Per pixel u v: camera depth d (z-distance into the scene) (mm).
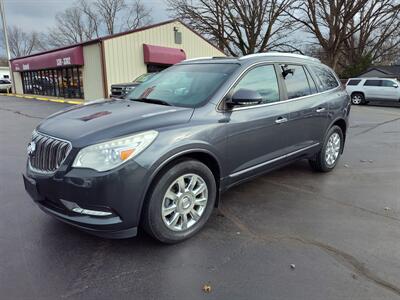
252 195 4383
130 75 20750
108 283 2600
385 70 31641
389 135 9094
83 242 3182
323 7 31391
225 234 3350
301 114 4422
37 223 3547
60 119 3305
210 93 3486
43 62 24531
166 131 2932
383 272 2734
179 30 22984
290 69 4426
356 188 4680
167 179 2953
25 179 3135
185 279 2648
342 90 5566
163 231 3021
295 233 3375
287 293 2484
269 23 31469
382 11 31016
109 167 2652
